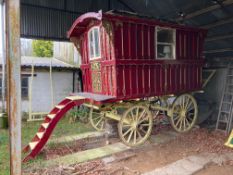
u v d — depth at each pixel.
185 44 6.40
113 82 5.21
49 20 8.68
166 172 4.27
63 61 12.45
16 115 1.84
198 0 6.76
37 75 9.23
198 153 5.27
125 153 5.27
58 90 9.76
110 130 6.46
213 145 5.74
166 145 5.85
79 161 4.73
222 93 7.38
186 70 6.50
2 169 4.26
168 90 6.08
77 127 7.51
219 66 7.98
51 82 9.37
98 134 6.64
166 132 6.87
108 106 5.42
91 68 6.23
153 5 8.51
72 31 6.40
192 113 7.17
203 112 7.61
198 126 7.26
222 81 7.73
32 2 8.30
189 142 6.04
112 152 5.23
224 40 7.98
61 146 5.69
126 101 5.68
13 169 1.87
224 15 6.84
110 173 4.29
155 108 6.32
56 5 8.78
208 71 7.92
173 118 6.81
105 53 5.43
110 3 9.83
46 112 9.14
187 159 4.89
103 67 5.58
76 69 9.92
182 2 7.27
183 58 6.38
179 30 6.21
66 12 9.00
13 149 1.86
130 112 5.68
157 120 8.02
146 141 6.05
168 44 6.04
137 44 5.39
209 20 7.45
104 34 5.39
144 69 5.57
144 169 4.51
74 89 10.08
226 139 6.13
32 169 4.30
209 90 8.16
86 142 6.06
